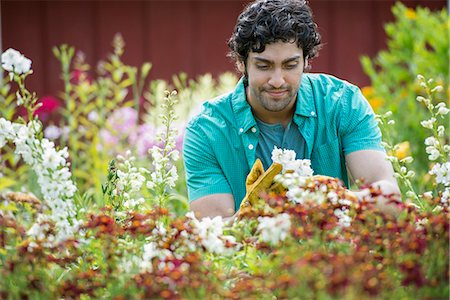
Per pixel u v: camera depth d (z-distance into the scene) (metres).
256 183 3.92
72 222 3.81
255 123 4.45
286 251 3.23
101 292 3.38
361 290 2.96
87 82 7.73
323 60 9.42
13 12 9.28
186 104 7.35
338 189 3.52
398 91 7.61
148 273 3.25
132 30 9.41
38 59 9.29
